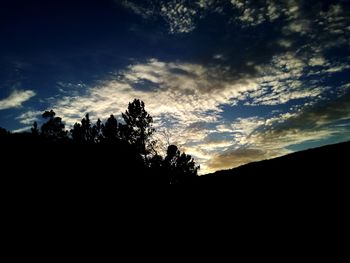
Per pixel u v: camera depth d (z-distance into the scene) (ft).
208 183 62.54
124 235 43.62
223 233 37.52
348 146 57.82
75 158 91.91
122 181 81.87
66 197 64.03
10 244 40.91
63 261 36.27
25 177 72.08
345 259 25.66
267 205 42.11
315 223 33.35
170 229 43.34
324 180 44.73
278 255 29.07
